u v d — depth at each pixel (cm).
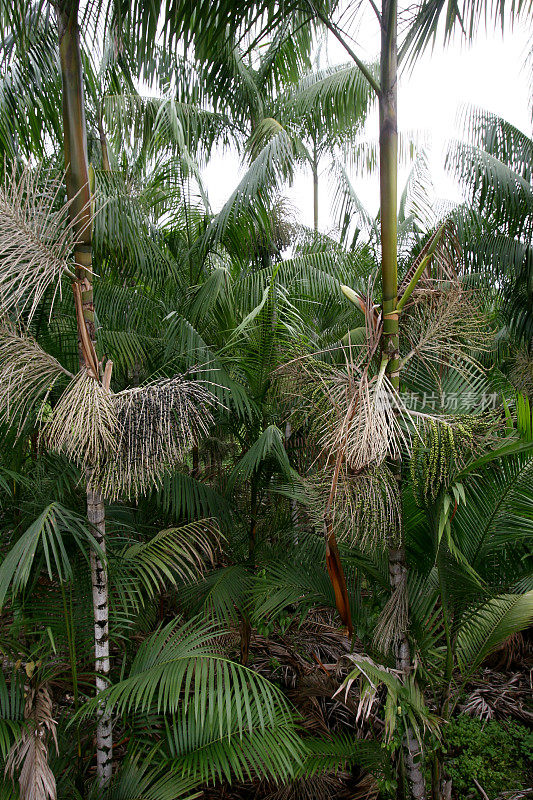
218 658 170
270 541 301
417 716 176
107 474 165
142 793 168
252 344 271
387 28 167
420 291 171
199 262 325
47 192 167
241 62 455
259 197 300
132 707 206
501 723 295
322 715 275
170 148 400
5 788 165
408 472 193
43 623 201
